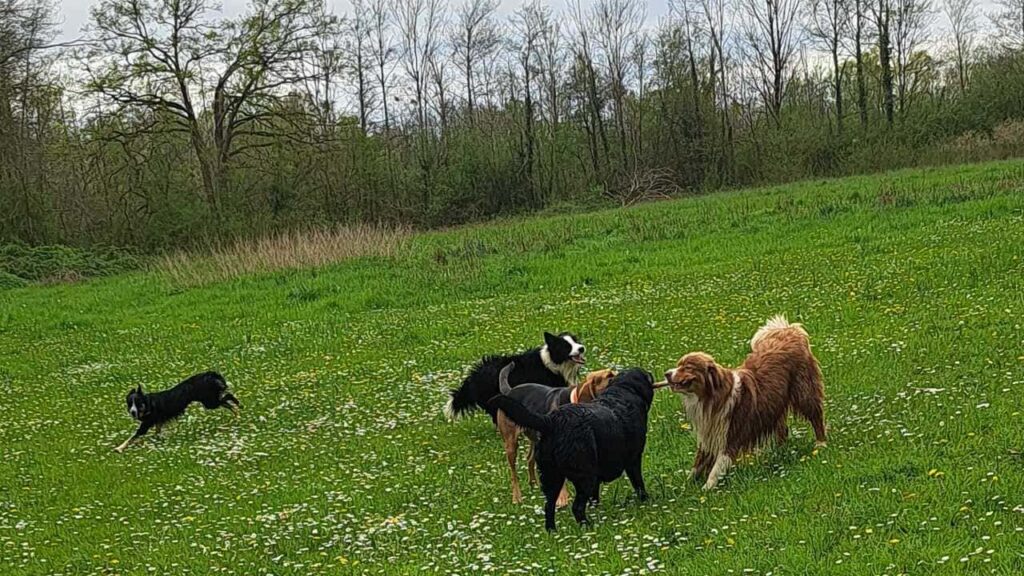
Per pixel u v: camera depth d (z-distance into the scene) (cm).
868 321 1531
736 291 2014
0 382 2041
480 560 802
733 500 853
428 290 2653
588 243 3212
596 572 725
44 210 5000
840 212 3042
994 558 630
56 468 1345
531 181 6631
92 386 1900
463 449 1232
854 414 1076
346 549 888
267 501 1095
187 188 5122
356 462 1222
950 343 1288
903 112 6125
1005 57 6038
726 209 3738
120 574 881
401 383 1600
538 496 1005
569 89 6825
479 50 6988
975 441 882
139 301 3117
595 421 870
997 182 3152
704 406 948
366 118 6575
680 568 707
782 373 992
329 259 3244
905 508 749
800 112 6519
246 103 5156
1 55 4203
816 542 713
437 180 6341
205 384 1530
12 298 3653
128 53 4819
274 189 5400
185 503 1121
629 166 6831
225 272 3247
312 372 1784
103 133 4794
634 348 1602
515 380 1207
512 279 2642
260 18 5009
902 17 6216
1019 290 1542
